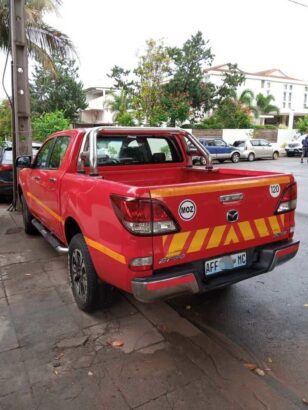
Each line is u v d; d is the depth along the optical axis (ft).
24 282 14.30
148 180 14.90
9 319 11.57
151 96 83.46
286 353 10.11
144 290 8.83
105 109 118.52
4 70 29.35
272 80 156.04
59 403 8.09
